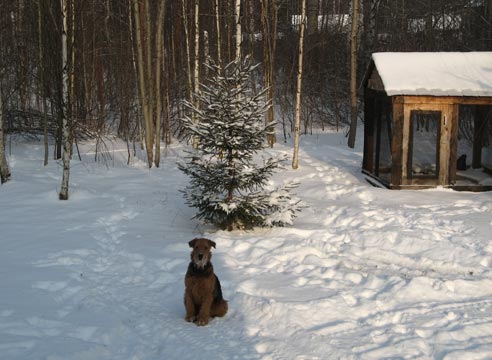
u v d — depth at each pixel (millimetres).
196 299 6969
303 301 7715
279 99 31406
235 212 11250
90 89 25219
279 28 34312
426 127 16109
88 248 10156
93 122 25719
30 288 7914
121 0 29828
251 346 6273
